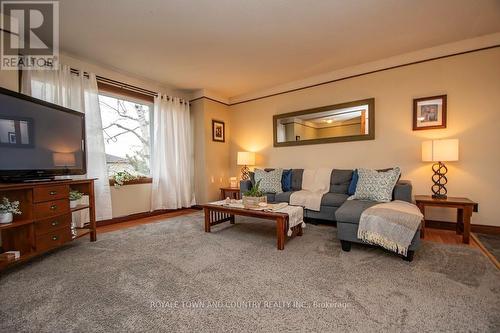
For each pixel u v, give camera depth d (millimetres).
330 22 2447
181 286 1664
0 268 1807
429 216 3117
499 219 2775
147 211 4016
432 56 3064
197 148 4715
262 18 2363
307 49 3037
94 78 3248
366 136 3553
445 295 1515
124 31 2555
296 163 4293
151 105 4215
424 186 3174
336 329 1228
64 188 2346
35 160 2197
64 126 2518
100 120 3285
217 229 3104
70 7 2152
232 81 4164
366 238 2156
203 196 4617
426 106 3127
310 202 3283
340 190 3479
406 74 3258
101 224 3381
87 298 1525
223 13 2275
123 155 3844
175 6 2158
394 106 3354
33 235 2061
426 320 1282
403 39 2840
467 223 2477
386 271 1860
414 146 3236
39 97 2744
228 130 5129
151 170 4184
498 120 2771
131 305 1445
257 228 3139
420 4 2176
